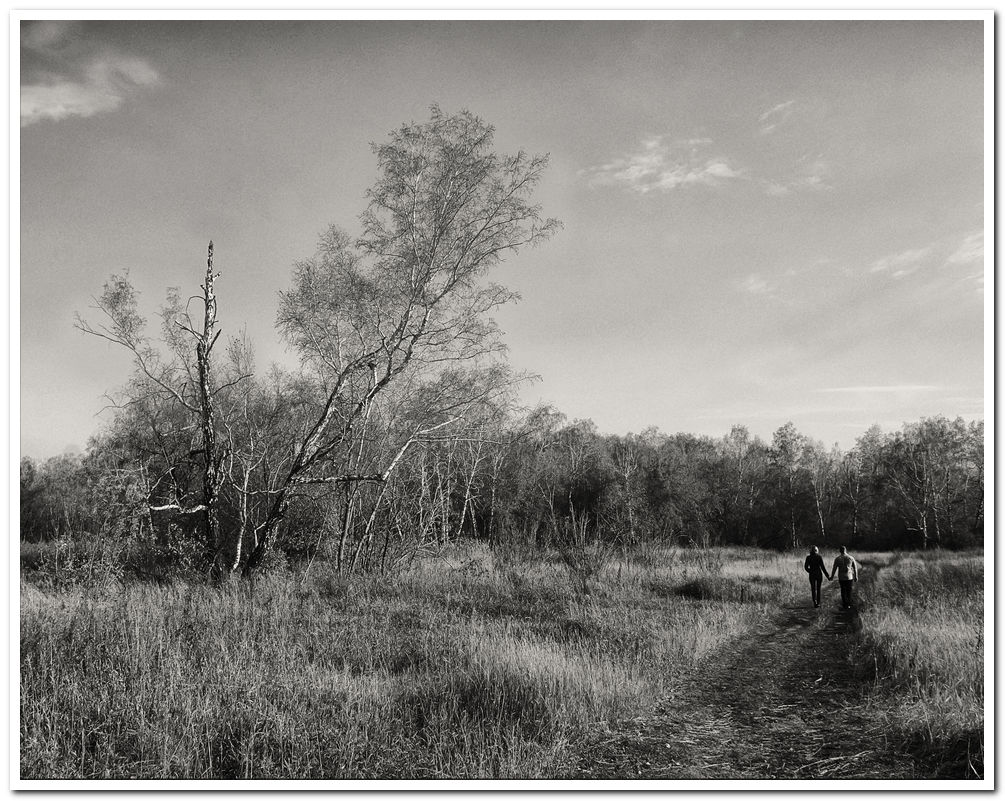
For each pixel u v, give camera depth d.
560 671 7.60
